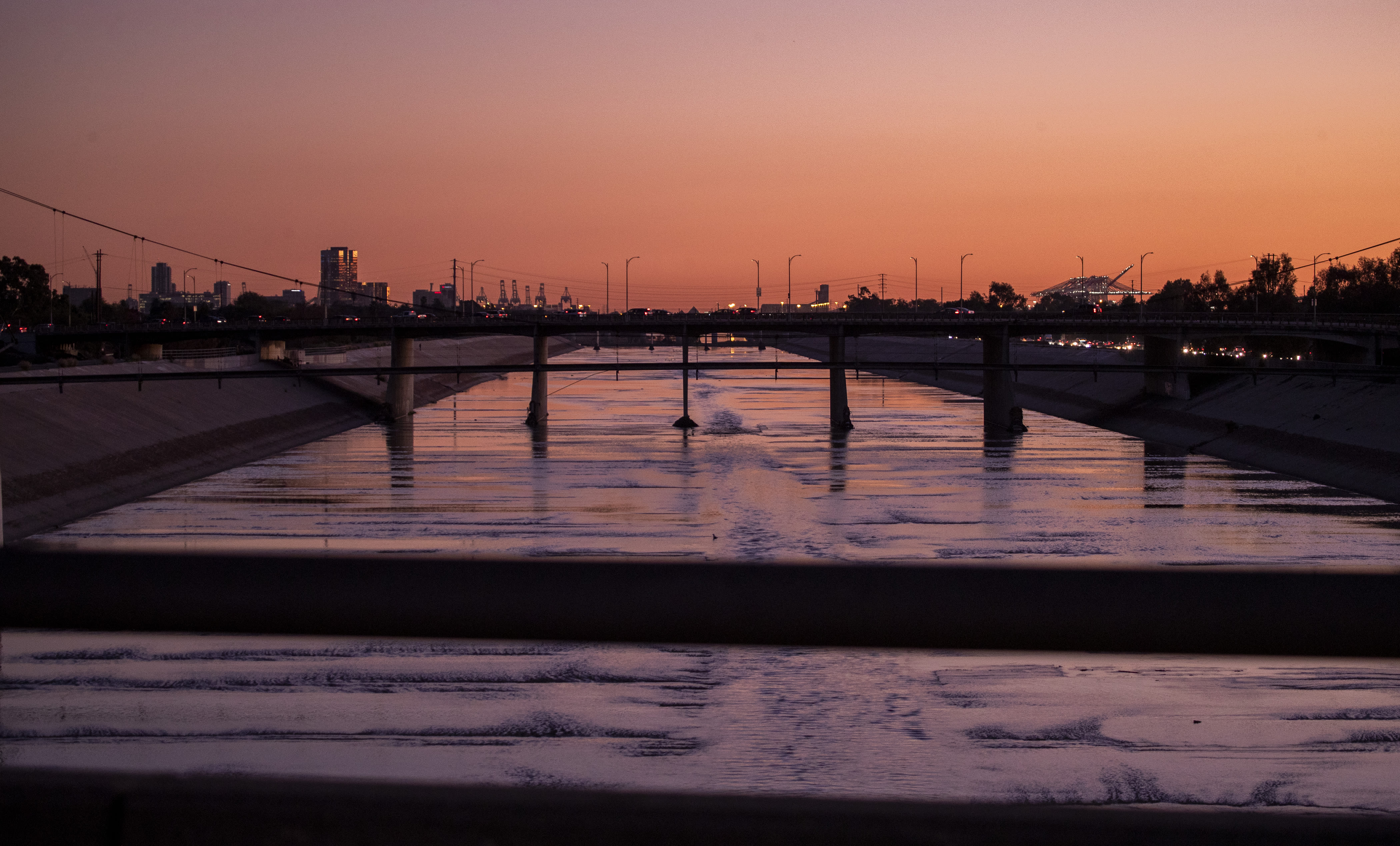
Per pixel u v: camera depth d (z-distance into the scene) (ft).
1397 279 434.71
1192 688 82.53
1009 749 72.54
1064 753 71.87
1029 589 14.17
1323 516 158.10
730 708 79.20
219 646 88.74
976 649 13.99
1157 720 76.74
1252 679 84.33
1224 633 13.89
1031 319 308.19
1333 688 82.58
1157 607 13.94
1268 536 141.69
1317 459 205.77
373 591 14.07
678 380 556.51
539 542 136.46
